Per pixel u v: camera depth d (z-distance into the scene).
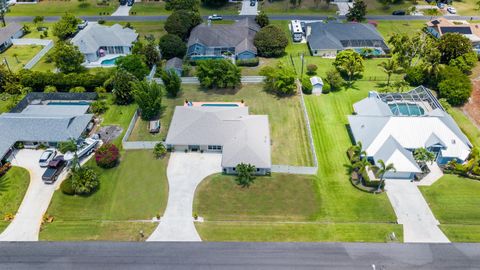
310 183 67.62
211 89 96.25
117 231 58.94
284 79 90.81
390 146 69.56
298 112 86.69
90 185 64.19
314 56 111.81
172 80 89.50
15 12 143.38
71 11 143.50
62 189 64.75
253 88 96.56
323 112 87.00
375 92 88.75
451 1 148.75
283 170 69.62
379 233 58.56
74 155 67.19
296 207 62.94
